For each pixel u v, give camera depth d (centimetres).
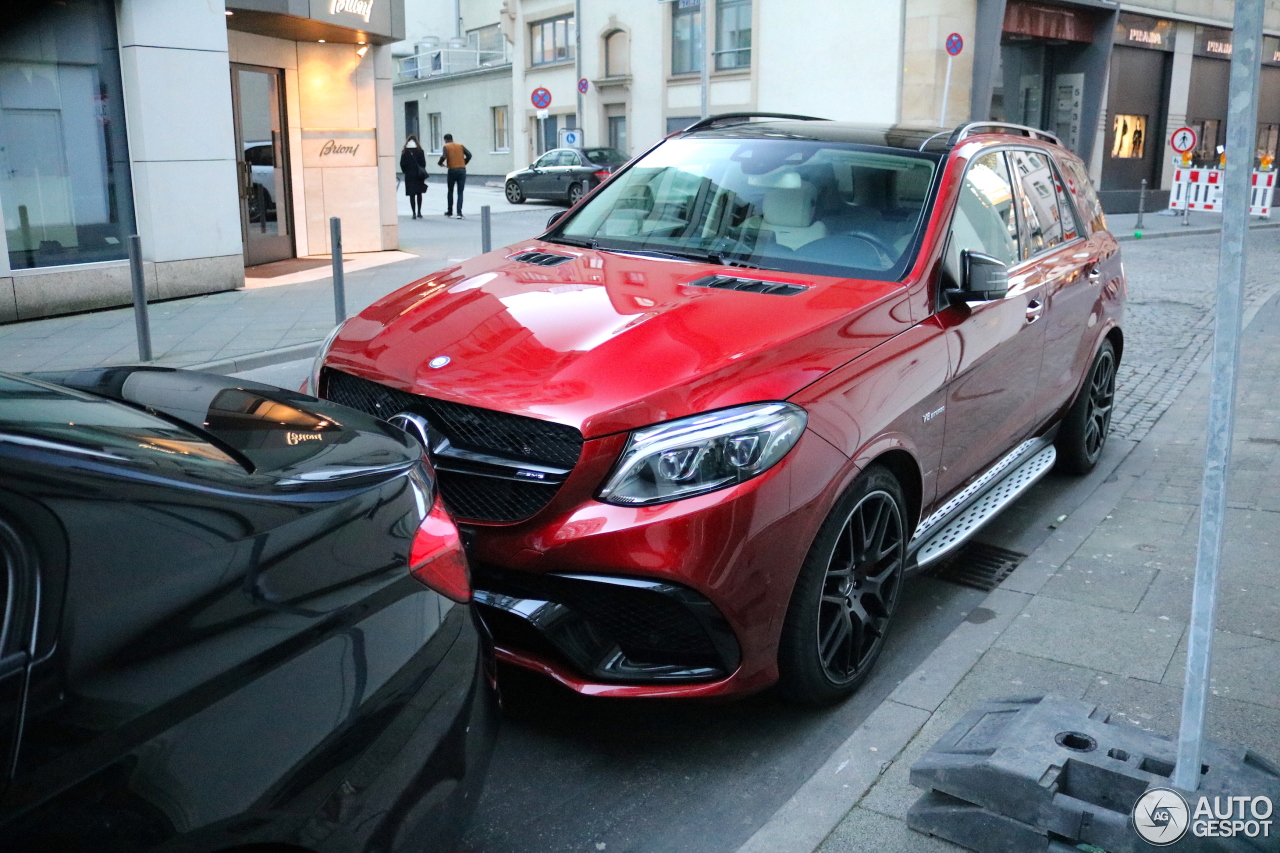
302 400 244
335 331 357
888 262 365
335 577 175
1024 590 408
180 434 192
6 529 140
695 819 273
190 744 147
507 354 298
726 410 276
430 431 287
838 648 319
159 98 1042
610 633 273
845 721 322
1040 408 473
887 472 324
